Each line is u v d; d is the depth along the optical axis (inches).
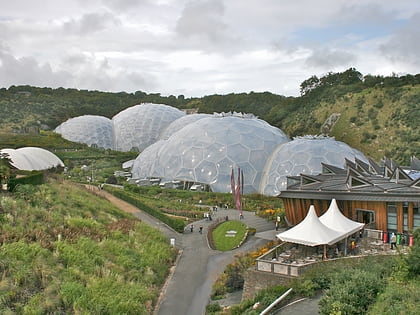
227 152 2908.5
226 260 1473.9
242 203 2452.0
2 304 834.8
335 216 1227.9
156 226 1915.6
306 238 1081.4
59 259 1080.8
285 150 2851.9
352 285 813.9
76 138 4758.9
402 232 1317.7
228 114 3435.0
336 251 1176.2
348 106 4323.3
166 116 5034.5
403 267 900.6
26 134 4744.1
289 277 995.9
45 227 1232.8
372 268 950.4
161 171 3090.6
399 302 738.8
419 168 1828.2
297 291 939.3
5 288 875.4
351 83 4933.6
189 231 1888.5
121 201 2410.2
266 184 2763.3
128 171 3757.4
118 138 4899.1
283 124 4805.6
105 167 3870.6
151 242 1529.3
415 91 4072.3
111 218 1668.3
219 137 2999.5
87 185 2834.6
